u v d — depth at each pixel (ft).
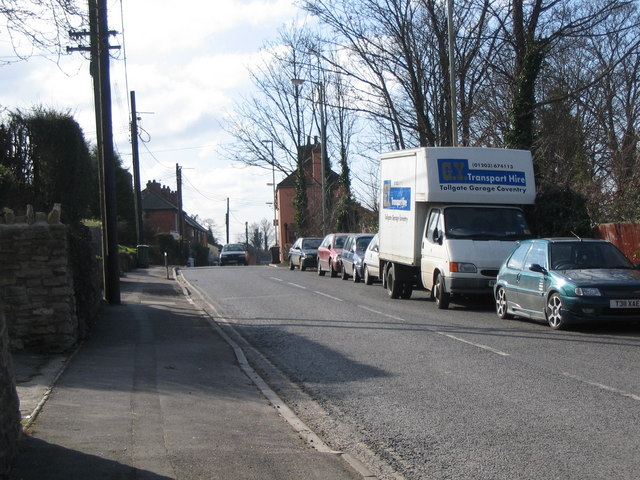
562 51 85.61
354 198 141.59
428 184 54.19
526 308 44.37
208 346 38.73
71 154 55.77
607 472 17.53
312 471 17.93
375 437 21.53
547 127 88.12
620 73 95.14
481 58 86.99
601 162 87.30
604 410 23.29
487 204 55.21
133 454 18.66
